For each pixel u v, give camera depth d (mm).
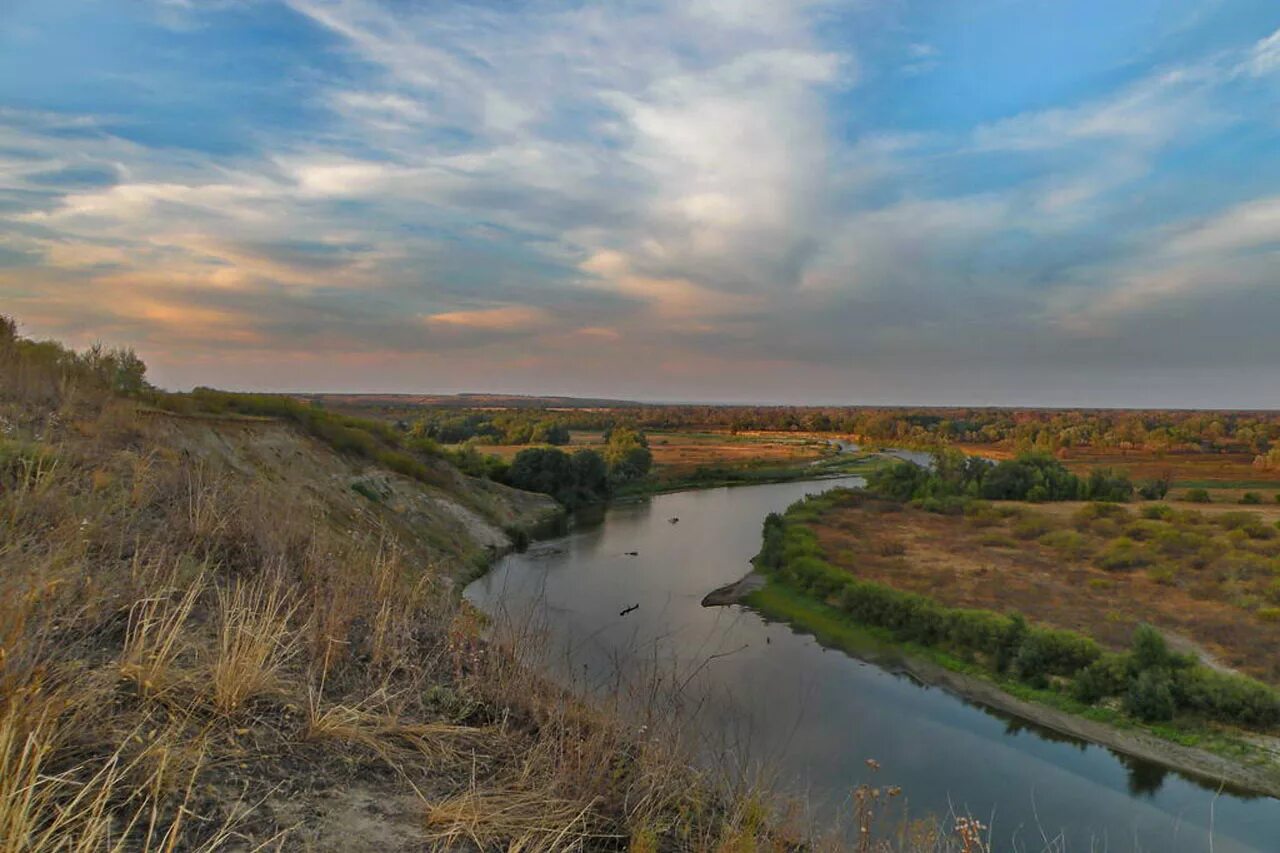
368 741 3582
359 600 5617
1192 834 12672
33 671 2861
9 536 4254
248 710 3549
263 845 2564
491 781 3533
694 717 4836
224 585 5211
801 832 4129
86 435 9742
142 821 2547
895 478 61562
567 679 5129
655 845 3217
